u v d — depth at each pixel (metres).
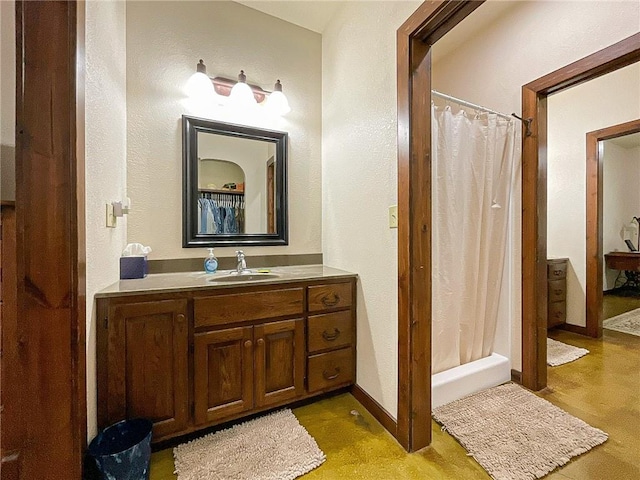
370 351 1.75
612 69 1.75
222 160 2.06
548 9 2.00
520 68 2.15
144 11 1.84
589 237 3.05
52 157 0.93
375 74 1.71
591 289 3.03
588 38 1.81
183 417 1.43
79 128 0.97
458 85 2.63
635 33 1.62
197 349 1.46
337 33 2.14
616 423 1.64
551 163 3.35
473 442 1.49
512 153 2.09
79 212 0.98
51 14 0.92
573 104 3.15
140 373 1.35
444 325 1.92
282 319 1.67
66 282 0.95
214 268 1.93
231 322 1.53
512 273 2.15
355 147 1.91
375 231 1.72
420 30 1.38
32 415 0.94
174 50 1.92
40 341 0.94
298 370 1.72
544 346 2.04
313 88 2.36
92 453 1.13
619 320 3.56
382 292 1.66
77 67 0.96
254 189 2.15
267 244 2.17
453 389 1.87
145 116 1.84
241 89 2.00
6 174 0.97
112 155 1.47
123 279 1.64
